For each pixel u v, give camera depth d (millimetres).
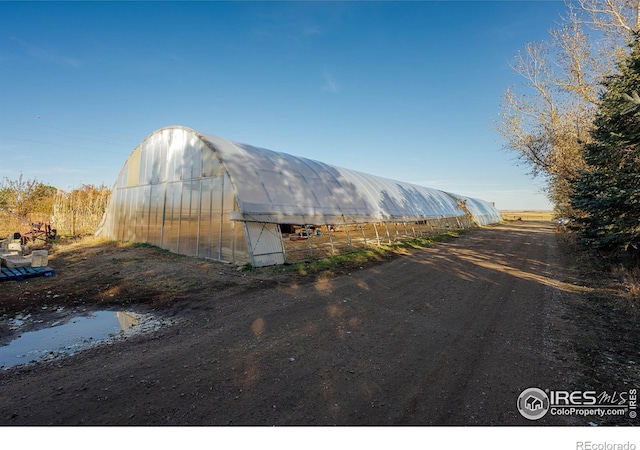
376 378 3998
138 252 14164
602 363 4445
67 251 14742
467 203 43312
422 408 3373
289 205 13109
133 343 5145
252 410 3318
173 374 4082
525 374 4137
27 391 3697
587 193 10305
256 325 5910
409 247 17547
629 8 13156
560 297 7883
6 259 9969
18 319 6344
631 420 3203
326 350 4836
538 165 19609
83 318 6410
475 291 8469
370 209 18234
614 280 9289
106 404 3422
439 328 5809
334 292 8258
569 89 16359
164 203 15398
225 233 11969
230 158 12875
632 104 7199
